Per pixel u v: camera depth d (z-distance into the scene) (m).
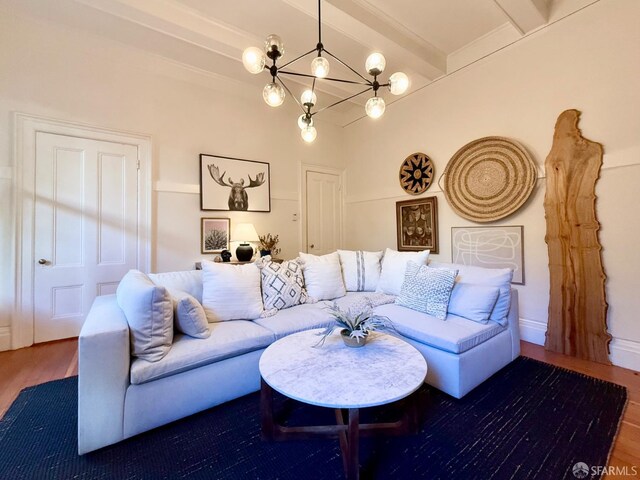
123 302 1.66
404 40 2.92
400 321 2.14
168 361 1.55
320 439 1.50
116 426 1.43
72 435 1.52
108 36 2.86
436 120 3.59
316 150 4.63
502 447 1.43
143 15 2.43
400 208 4.06
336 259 3.02
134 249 3.13
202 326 1.78
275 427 1.48
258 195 4.01
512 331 2.30
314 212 4.61
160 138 3.29
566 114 2.50
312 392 1.22
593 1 2.37
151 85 3.23
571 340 2.47
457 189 3.32
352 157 4.82
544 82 2.67
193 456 1.39
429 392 1.93
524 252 2.83
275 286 2.43
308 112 2.32
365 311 1.90
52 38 2.71
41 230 2.69
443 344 1.86
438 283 2.29
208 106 3.61
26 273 2.63
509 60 2.90
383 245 4.33
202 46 2.80
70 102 2.80
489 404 1.79
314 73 1.94
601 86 2.34
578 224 2.43
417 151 3.83
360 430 1.46
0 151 2.52
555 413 1.69
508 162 2.88
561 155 2.53
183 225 3.44
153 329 1.54
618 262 2.27
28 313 2.64
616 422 1.60
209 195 3.60
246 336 1.86
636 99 2.19
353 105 4.56
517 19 2.57
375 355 1.54
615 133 2.28
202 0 2.47
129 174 3.11
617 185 2.27
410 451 1.41
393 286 2.83
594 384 2.00
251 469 1.31
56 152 2.75
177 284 2.22
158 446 1.45
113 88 3.02
